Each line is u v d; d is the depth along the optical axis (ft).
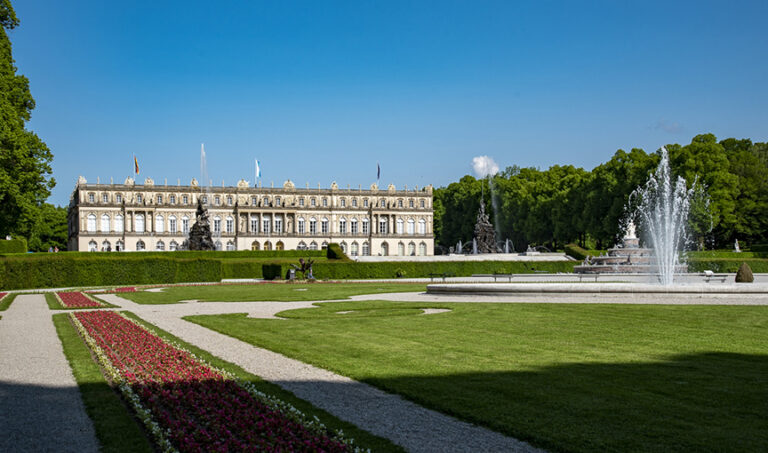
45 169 208.54
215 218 544.62
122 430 41.14
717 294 106.63
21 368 61.62
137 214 523.29
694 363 57.36
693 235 302.25
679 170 302.45
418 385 50.11
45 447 38.24
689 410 42.34
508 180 527.81
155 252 319.68
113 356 64.80
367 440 37.70
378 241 588.50
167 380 52.65
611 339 71.46
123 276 214.28
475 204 552.82
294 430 39.45
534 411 42.57
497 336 75.00
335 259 288.92
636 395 46.19
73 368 60.80
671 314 91.61
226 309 117.60
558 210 414.82
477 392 47.67
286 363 60.80
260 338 76.64
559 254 315.99
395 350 66.39
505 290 122.62
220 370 57.16
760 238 350.23
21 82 197.57
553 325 83.76
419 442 37.32
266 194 560.20
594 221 361.30
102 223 515.91
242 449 36.22
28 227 223.51
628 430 38.34
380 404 45.57
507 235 517.96
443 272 248.32
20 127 193.06
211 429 40.11
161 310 116.88
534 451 35.63
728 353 62.08
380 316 99.04
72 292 168.45
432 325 86.28
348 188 602.03
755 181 327.06
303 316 101.14
